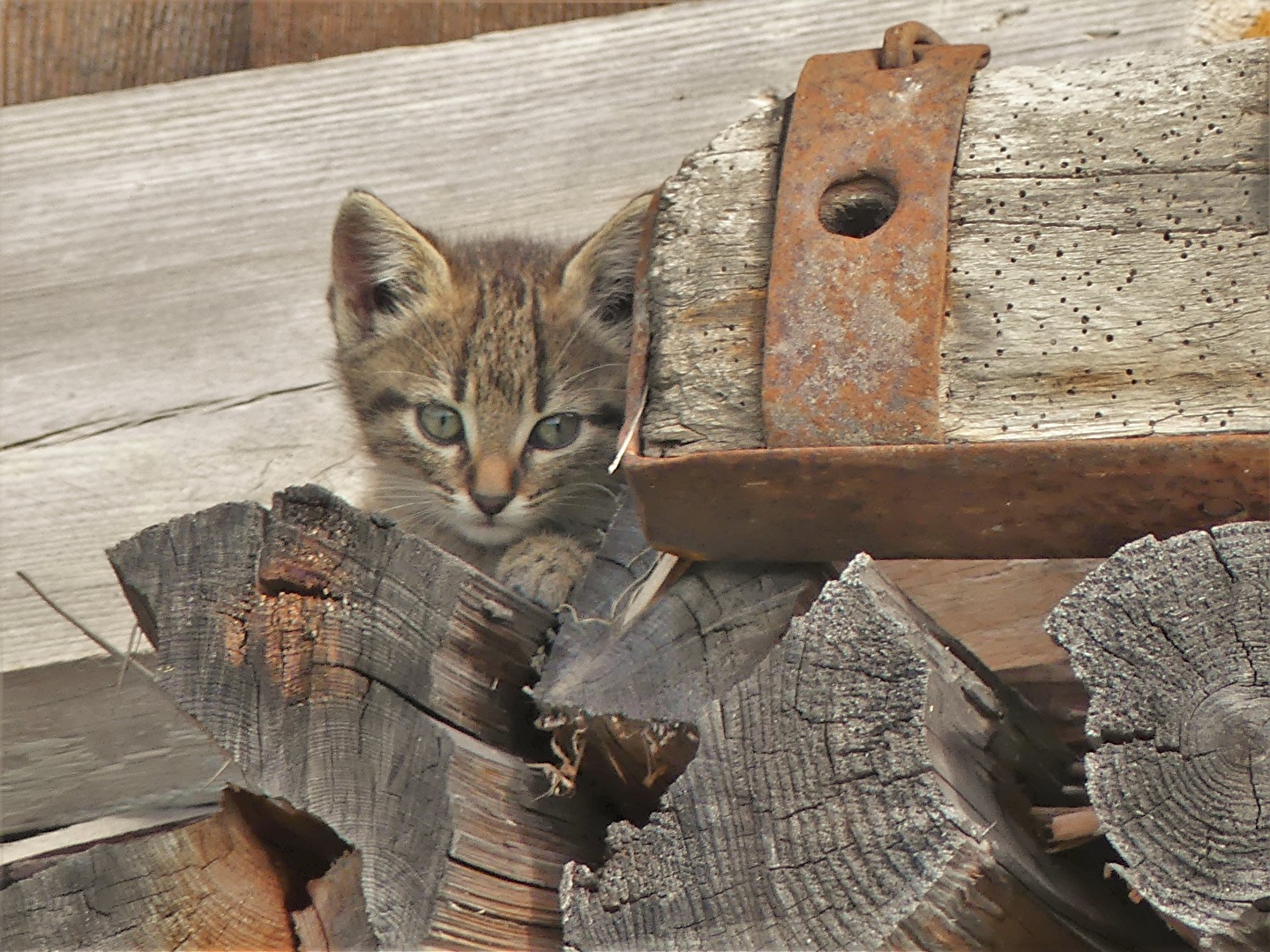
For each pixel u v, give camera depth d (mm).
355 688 7324
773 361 6699
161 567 7613
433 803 7008
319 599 7477
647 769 7434
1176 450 6215
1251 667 5629
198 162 12469
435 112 12438
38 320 12336
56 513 12055
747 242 7078
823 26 12016
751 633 7254
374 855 7039
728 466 6699
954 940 6023
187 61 12633
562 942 6938
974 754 6574
